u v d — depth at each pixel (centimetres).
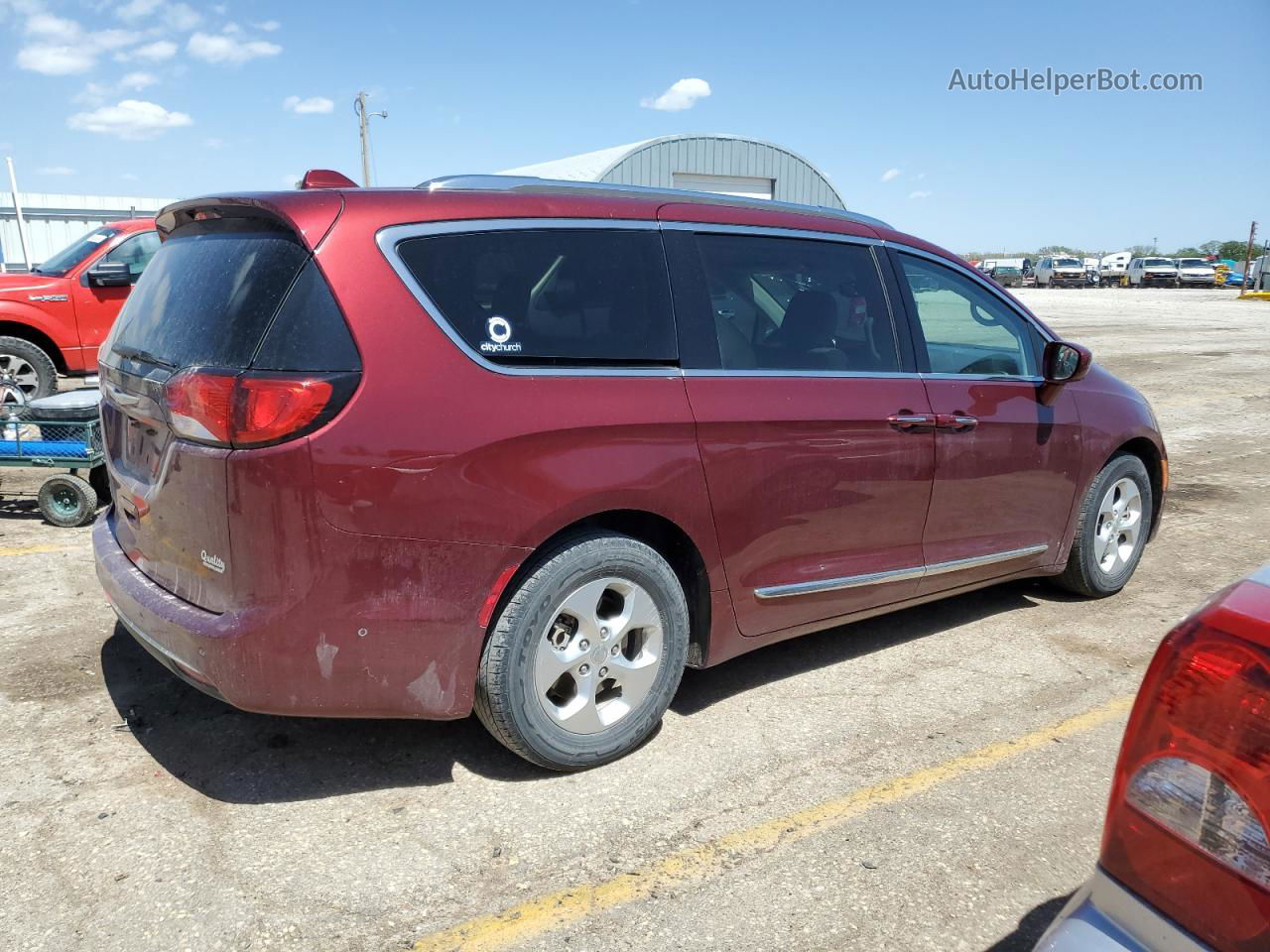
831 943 245
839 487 369
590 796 310
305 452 262
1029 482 444
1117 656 429
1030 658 426
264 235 290
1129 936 152
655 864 276
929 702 381
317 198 286
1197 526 666
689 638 349
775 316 365
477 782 317
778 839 288
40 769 321
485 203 309
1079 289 5362
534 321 305
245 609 270
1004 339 446
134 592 309
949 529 414
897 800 310
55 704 365
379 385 272
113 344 346
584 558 308
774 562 358
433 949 241
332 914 253
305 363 268
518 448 291
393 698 285
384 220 287
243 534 266
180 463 281
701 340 339
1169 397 1270
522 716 303
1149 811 154
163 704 367
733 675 406
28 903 255
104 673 392
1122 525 506
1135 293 4694
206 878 267
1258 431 1042
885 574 393
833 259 389
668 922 252
